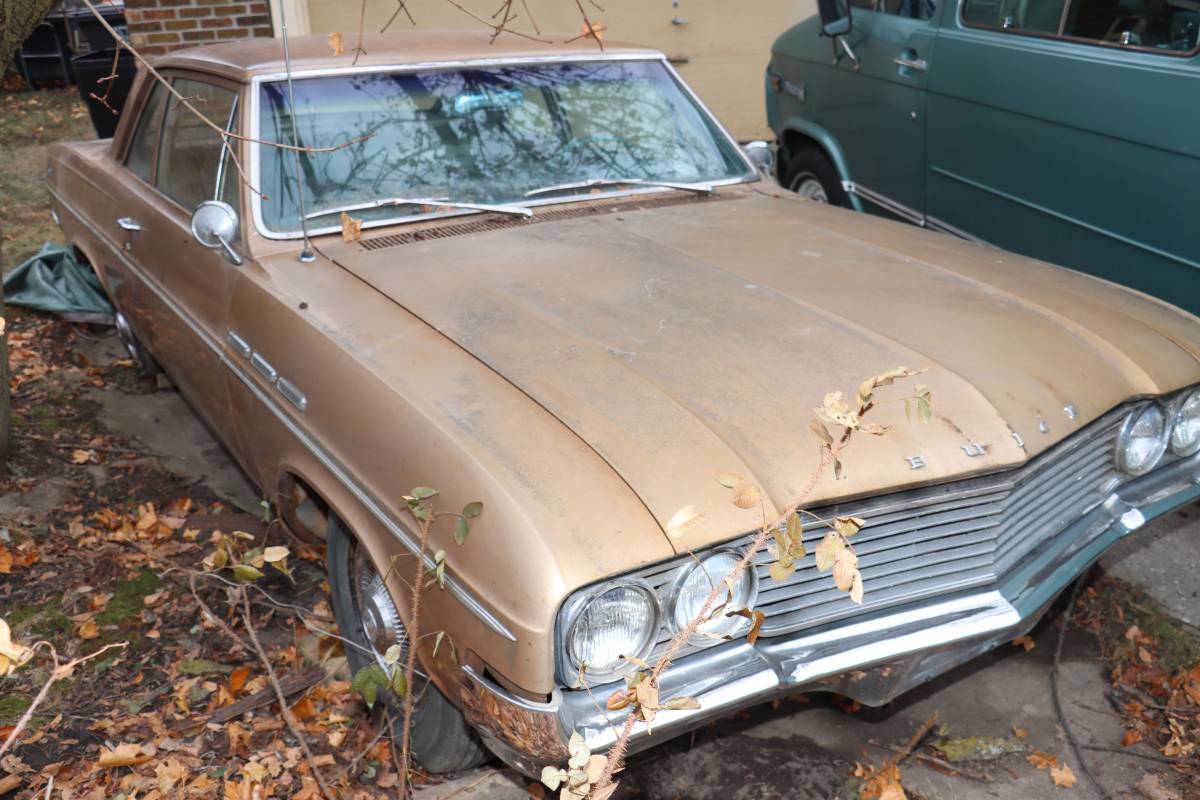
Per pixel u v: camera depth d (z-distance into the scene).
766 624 2.43
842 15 5.89
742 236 3.55
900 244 3.60
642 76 4.20
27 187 8.76
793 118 6.79
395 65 3.72
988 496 2.59
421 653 2.49
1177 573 3.91
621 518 2.17
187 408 5.31
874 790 2.93
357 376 2.68
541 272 3.16
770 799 2.92
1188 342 3.12
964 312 3.02
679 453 2.31
